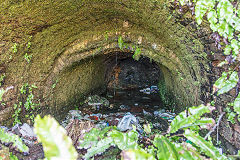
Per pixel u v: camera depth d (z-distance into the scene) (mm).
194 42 2496
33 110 3506
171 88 5855
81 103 6418
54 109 4402
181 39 2791
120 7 2910
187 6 1996
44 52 3336
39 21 2596
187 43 2725
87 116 5203
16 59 2742
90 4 2793
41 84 3701
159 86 9508
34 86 3443
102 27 3699
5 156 1950
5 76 2656
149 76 11016
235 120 1983
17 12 2170
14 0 1984
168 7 2242
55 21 2848
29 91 3332
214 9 1764
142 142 2828
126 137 1985
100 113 5590
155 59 4090
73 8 2748
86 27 3529
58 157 1183
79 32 3631
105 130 2541
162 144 1756
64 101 5008
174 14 2293
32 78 3340
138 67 10750
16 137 2043
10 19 2184
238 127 1932
